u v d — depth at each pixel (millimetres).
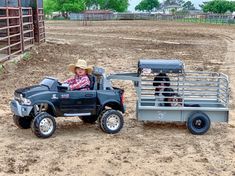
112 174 6641
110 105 8883
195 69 17719
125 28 52781
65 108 8375
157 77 8969
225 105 8812
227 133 8906
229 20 73375
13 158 7207
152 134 8680
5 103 11102
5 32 20641
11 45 18047
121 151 7617
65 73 16062
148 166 6973
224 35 40406
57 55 21719
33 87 8359
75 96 8398
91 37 36844
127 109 10742
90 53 23547
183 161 7223
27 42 23938
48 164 6980
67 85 8352
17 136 8398
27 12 23594
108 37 37125
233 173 6773
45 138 8250
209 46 28922
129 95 12445
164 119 8719
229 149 7875
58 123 9375
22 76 15047
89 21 84562
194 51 25422
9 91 12547
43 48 24359
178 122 9648
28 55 19938
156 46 28562
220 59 21453
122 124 8742
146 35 40094
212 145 8078
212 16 86375
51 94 8219
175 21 84875
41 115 8164
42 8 27391
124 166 6953
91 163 7051
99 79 8805
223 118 8742
